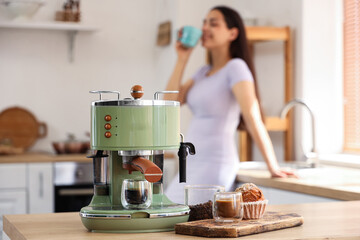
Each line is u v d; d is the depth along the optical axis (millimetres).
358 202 2188
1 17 4910
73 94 5207
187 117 4902
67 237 1493
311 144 3949
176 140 1641
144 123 1580
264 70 4340
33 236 1507
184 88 3348
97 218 1558
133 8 5383
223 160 3115
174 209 1615
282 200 3033
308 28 3953
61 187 4445
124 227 1562
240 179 3396
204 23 3270
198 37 3332
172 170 4797
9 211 4340
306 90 3953
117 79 5340
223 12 3184
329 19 4004
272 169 3143
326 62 3992
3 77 5039
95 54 5277
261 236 1498
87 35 5250
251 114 3021
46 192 4410
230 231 1477
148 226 1578
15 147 5016
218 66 3244
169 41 4984
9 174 4336
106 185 1671
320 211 1947
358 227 1635
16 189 4355
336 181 2967
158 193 1699
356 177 3168
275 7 4270
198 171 3117
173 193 3127
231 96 3117
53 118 5152
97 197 1670
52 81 5148
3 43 5039
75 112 5211
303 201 2859
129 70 5379
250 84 3047
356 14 3838
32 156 4598
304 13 3943
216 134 3125
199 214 1691
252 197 1648
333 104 4004
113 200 1659
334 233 1541
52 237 1491
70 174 4453
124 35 5363
